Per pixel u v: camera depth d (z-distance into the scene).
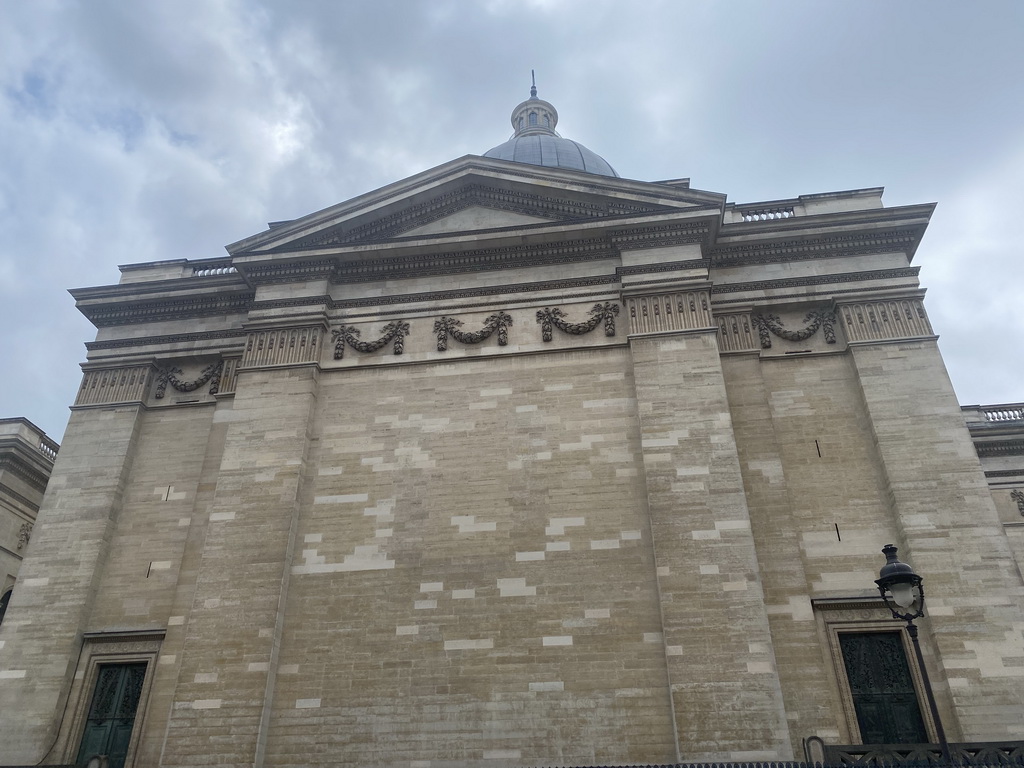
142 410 30.83
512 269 29.83
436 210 31.50
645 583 23.69
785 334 28.33
